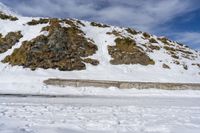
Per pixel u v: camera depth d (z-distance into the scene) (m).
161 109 16.30
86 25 70.56
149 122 11.35
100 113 13.98
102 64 54.59
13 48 56.38
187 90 38.97
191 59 65.94
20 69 48.91
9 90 34.75
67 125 10.10
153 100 24.64
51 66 50.66
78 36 61.41
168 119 12.26
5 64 51.31
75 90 36.56
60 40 57.38
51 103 19.36
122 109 16.05
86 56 56.62
